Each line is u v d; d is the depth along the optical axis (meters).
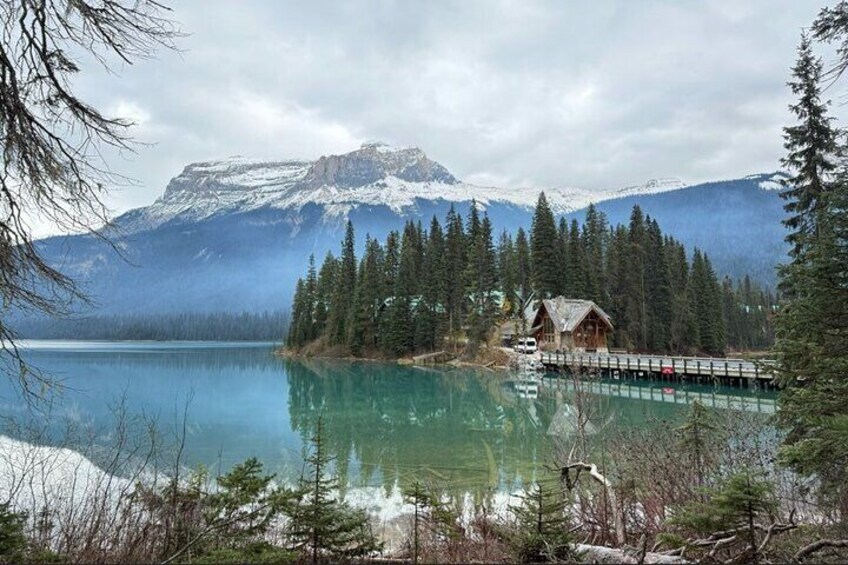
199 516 5.33
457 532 6.39
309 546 5.19
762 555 4.38
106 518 5.84
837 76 5.57
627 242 67.38
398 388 41.88
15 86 4.17
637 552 4.62
